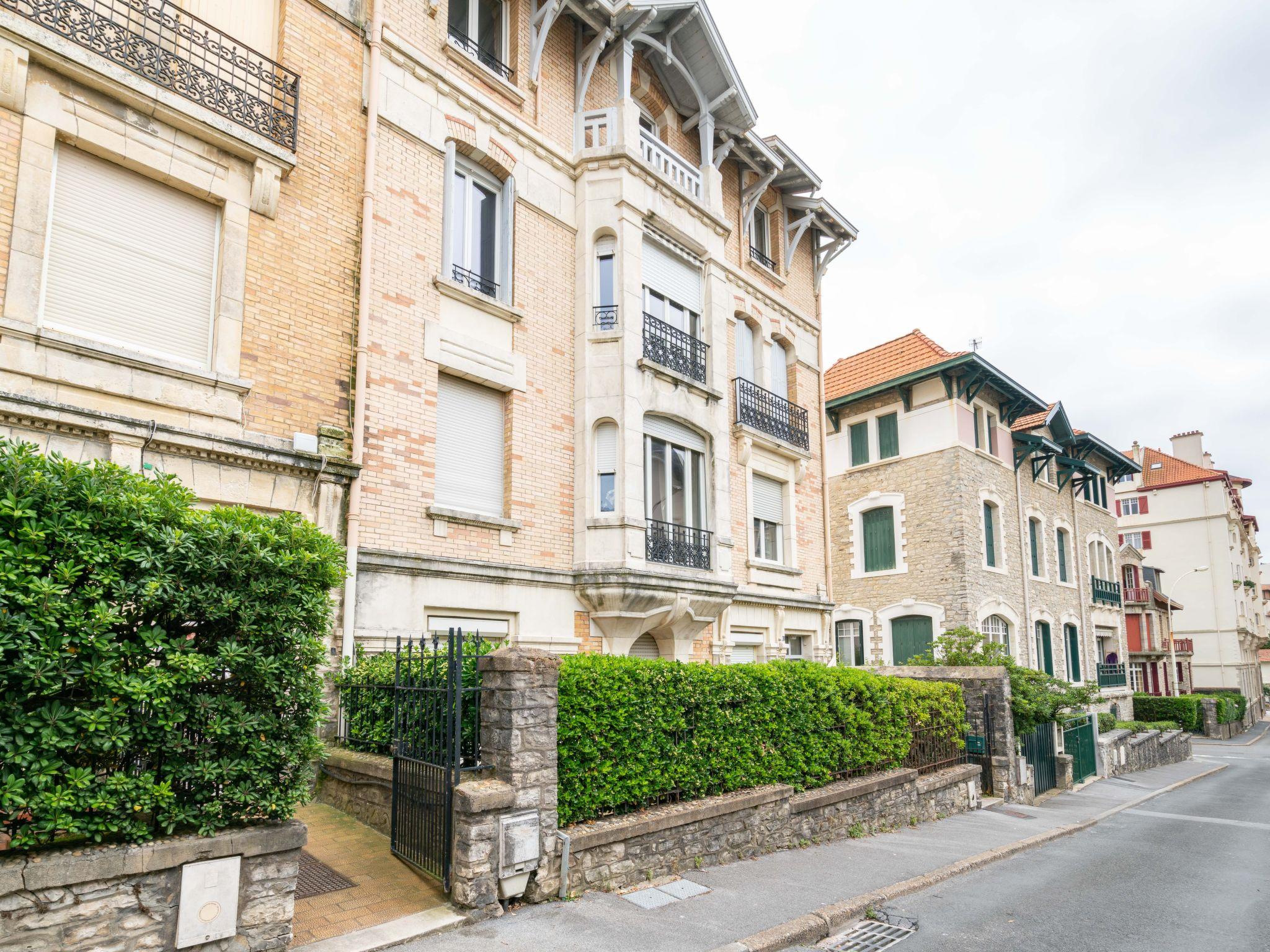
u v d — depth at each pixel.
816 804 9.75
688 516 13.73
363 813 7.73
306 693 5.09
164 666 4.55
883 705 11.76
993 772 15.06
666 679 8.02
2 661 4.01
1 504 4.04
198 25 8.96
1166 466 55.66
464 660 7.07
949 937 6.88
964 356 22.69
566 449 12.26
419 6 11.15
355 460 9.27
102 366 7.50
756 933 6.28
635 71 14.77
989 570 23.73
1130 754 23.77
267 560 4.95
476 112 11.64
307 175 9.48
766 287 17.42
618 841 7.13
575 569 11.78
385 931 5.50
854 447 26.17
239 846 4.73
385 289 10.12
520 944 5.61
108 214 7.92
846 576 25.56
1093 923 7.59
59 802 4.10
